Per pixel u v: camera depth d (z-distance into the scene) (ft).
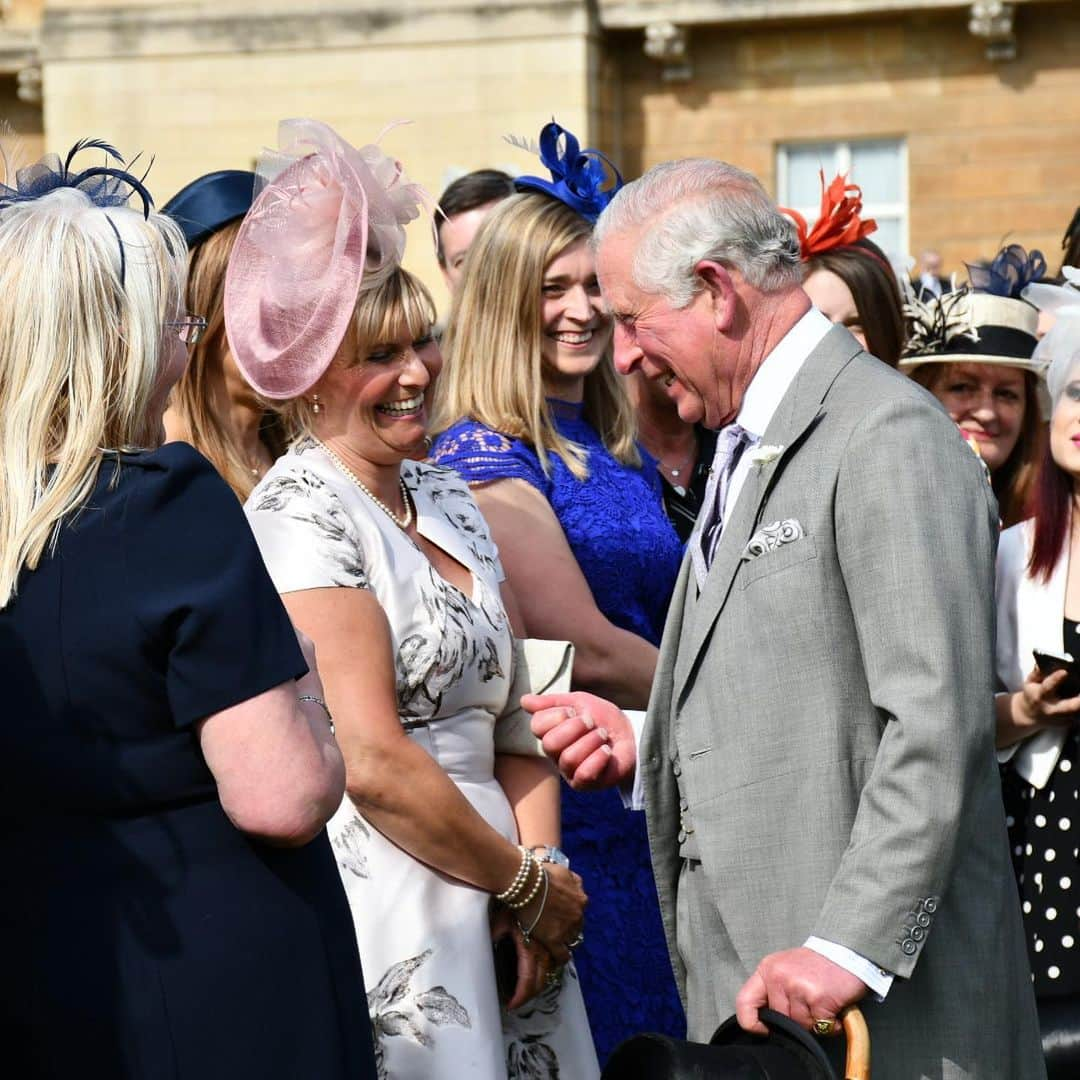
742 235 9.52
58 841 7.69
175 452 7.91
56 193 8.27
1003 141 47.06
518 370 12.51
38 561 7.71
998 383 15.20
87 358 7.91
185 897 7.69
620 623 12.53
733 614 9.34
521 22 46.60
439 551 10.53
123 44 47.80
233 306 10.21
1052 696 12.07
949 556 8.82
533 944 10.21
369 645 9.75
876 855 8.66
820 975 8.63
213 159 47.75
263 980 7.75
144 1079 7.55
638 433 14.10
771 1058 8.54
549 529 12.21
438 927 9.78
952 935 9.21
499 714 10.64
